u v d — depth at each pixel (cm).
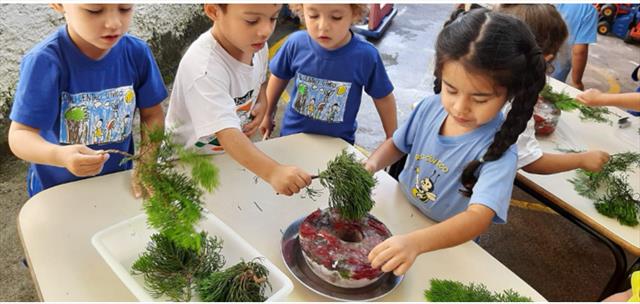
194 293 85
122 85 127
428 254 109
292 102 175
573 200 138
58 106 117
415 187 127
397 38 426
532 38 100
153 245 92
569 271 217
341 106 168
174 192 85
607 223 132
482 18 98
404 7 495
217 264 91
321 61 162
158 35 298
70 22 106
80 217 104
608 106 177
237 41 120
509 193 109
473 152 117
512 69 95
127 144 141
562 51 234
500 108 104
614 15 475
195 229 91
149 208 84
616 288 137
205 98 120
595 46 459
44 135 121
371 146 288
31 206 105
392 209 124
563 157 141
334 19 143
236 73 131
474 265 108
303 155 138
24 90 110
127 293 89
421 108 132
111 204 109
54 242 97
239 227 109
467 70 96
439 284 100
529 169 142
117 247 93
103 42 107
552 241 233
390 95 176
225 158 130
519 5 159
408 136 135
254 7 112
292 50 169
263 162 112
